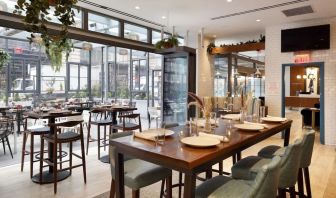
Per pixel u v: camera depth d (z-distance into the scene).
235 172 2.21
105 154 4.86
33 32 1.57
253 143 2.18
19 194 3.10
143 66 10.59
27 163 4.32
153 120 9.05
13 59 8.69
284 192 2.21
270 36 6.80
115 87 10.78
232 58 9.35
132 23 6.38
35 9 1.44
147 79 10.47
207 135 2.12
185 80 6.49
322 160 4.71
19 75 8.87
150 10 5.46
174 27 6.85
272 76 6.82
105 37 5.65
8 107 6.65
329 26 5.95
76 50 10.59
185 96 6.48
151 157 1.67
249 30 7.21
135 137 2.09
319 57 6.16
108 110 5.11
